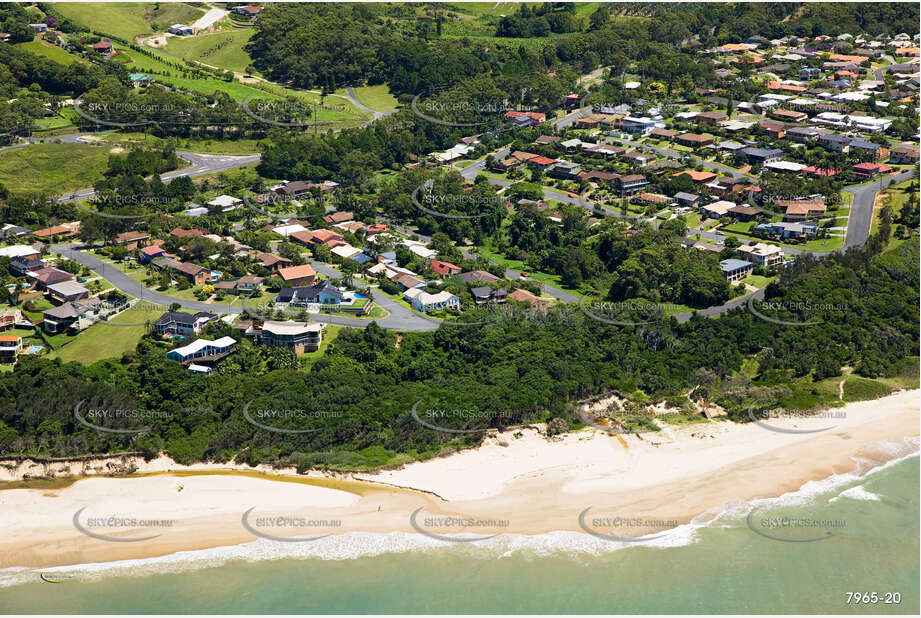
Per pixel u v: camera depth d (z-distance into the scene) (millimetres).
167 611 88375
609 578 92875
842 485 109438
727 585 91625
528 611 87438
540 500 105625
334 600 89562
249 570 94375
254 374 129375
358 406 118938
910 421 123250
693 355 135625
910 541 98812
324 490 107625
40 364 127688
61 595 90812
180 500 106000
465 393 122000
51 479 110750
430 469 111375
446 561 95500
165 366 127188
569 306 153750
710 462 113750
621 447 116625
